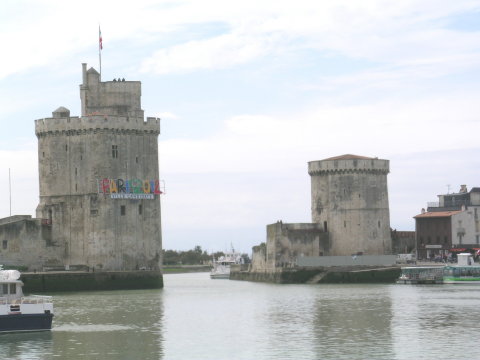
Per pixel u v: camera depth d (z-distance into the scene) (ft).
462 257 576.61
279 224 627.87
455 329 300.40
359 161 639.76
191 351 264.31
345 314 347.56
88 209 531.09
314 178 651.66
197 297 451.12
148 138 544.62
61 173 538.47
